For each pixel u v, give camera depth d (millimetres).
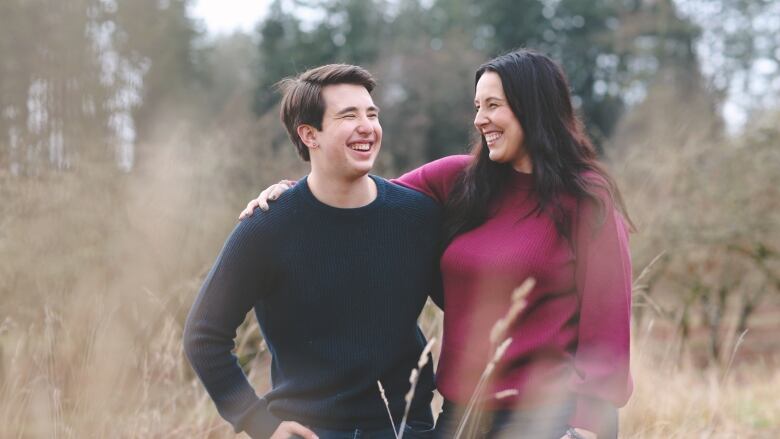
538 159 2092
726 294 8891
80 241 3680
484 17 31750
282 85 2232
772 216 8508
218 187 5266
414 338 2182
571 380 1956
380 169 10734
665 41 25969
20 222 3609
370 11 30594
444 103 23438
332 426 2072
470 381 2094
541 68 2146
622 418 3320
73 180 4047
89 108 6176
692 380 4480
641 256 7969
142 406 2891
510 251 2051
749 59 24062
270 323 2131
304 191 2080
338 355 2068
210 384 2061
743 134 9164
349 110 2029
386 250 2111
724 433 3582
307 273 2053
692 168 8625
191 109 15781
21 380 2836
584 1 31281
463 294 2137
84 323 3043
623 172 8008
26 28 7852
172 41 20328
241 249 2033
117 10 8656
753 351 8914
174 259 4090
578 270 2027
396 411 2113
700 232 8203
